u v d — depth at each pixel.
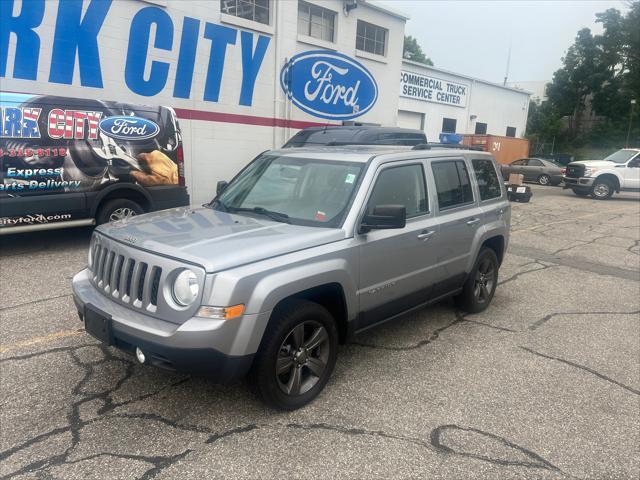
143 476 2.69
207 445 2.98
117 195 7.61
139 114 7.71
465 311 5.56
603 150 52.94
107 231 3.60
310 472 2.79
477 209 5.15
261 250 3.13
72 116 6.98
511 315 5.59
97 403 3.38
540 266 8.09
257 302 2.97
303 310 3.31
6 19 8.24
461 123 28.00
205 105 11.30
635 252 9.50
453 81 26.58
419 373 4.05
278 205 4.00
